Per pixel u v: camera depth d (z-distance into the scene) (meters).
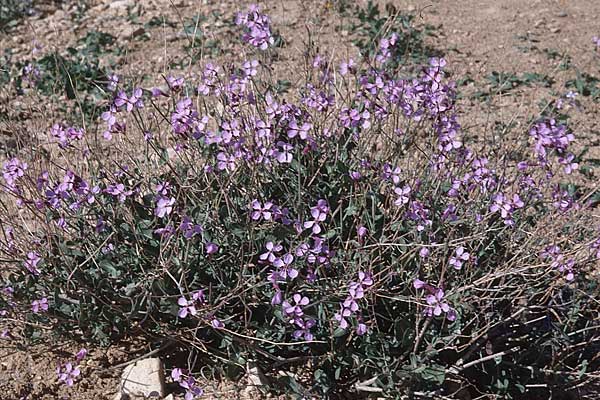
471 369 0.86
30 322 0.86
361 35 1.61
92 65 1.52
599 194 1.17
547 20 1.76
